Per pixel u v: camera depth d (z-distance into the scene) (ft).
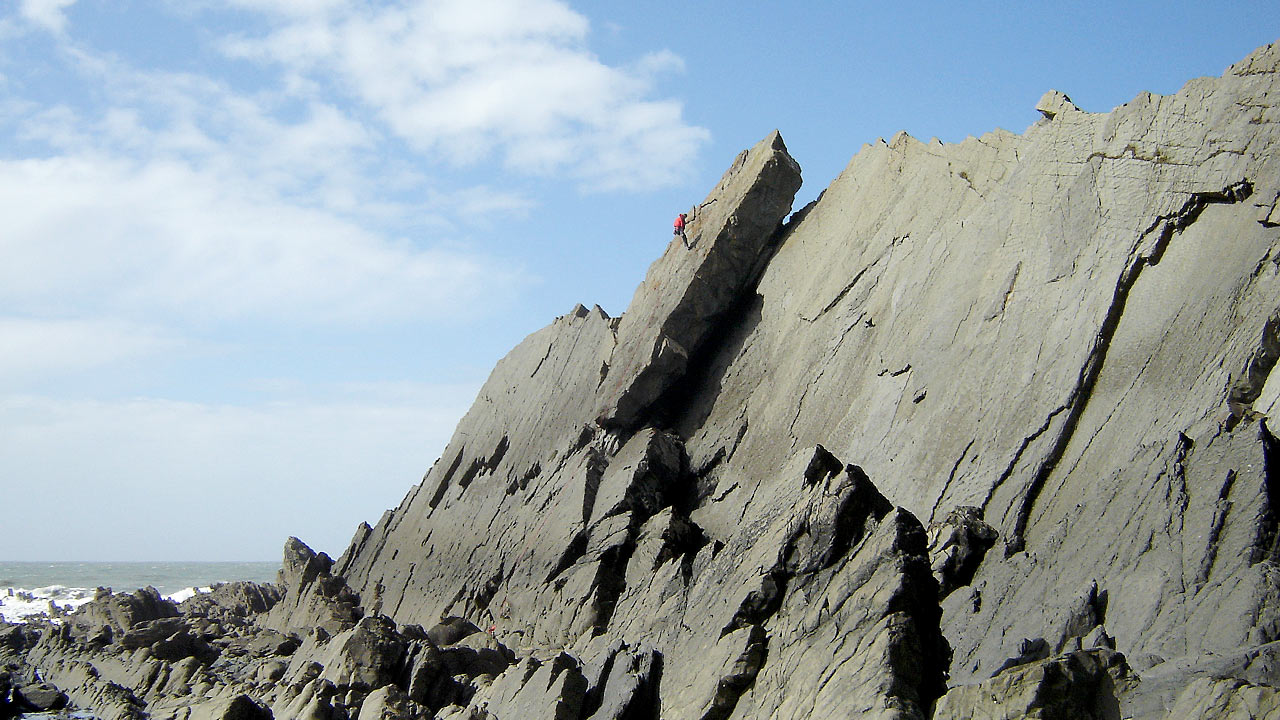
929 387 131.75
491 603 164.25
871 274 153.69
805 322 161.38
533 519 170.09
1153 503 93.30
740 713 76.74
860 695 68.33
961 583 104.12
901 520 77.77
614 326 188.03
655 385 171.12
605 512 155.12
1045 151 133.49
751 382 165.68
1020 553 101.19
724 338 176.55
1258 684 61.21
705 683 80.28
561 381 195.83
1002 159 142.20
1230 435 92.79
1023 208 133.39
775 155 171.42
